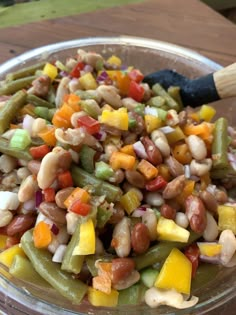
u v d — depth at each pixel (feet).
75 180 0.51
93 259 0.47
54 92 0.63
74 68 0.66
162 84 0.65
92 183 0.51
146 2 0.86
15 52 0.77
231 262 0.50
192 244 0.51
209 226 0.51
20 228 0.50
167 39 0.80
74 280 0.47
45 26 0.81
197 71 0.70
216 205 0.52
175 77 0.65
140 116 0.58
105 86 0.60
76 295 0.46
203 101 0.63
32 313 0.50
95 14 0.84
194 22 0.83
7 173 0.54
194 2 0.87
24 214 0.51
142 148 0.54
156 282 0.47
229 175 0.57
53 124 0.56
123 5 0.86
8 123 0.57
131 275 0.47
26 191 0.50
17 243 0.51
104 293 0.46
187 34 0.81
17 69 0.68
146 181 0.53
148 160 0.54
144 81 0.66
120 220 0.50
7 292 0.49
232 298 0.51
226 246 0.49
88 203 0.48
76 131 0.52
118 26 0.82
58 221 0.49
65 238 0.49
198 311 0.48
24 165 0.54
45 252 0.48
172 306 0.47
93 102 0.56
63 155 0.50
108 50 0.73
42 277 0.48
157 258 0.48
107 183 0.51
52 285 0.47
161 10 0.85
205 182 0.56
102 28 0.81
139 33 0.81
